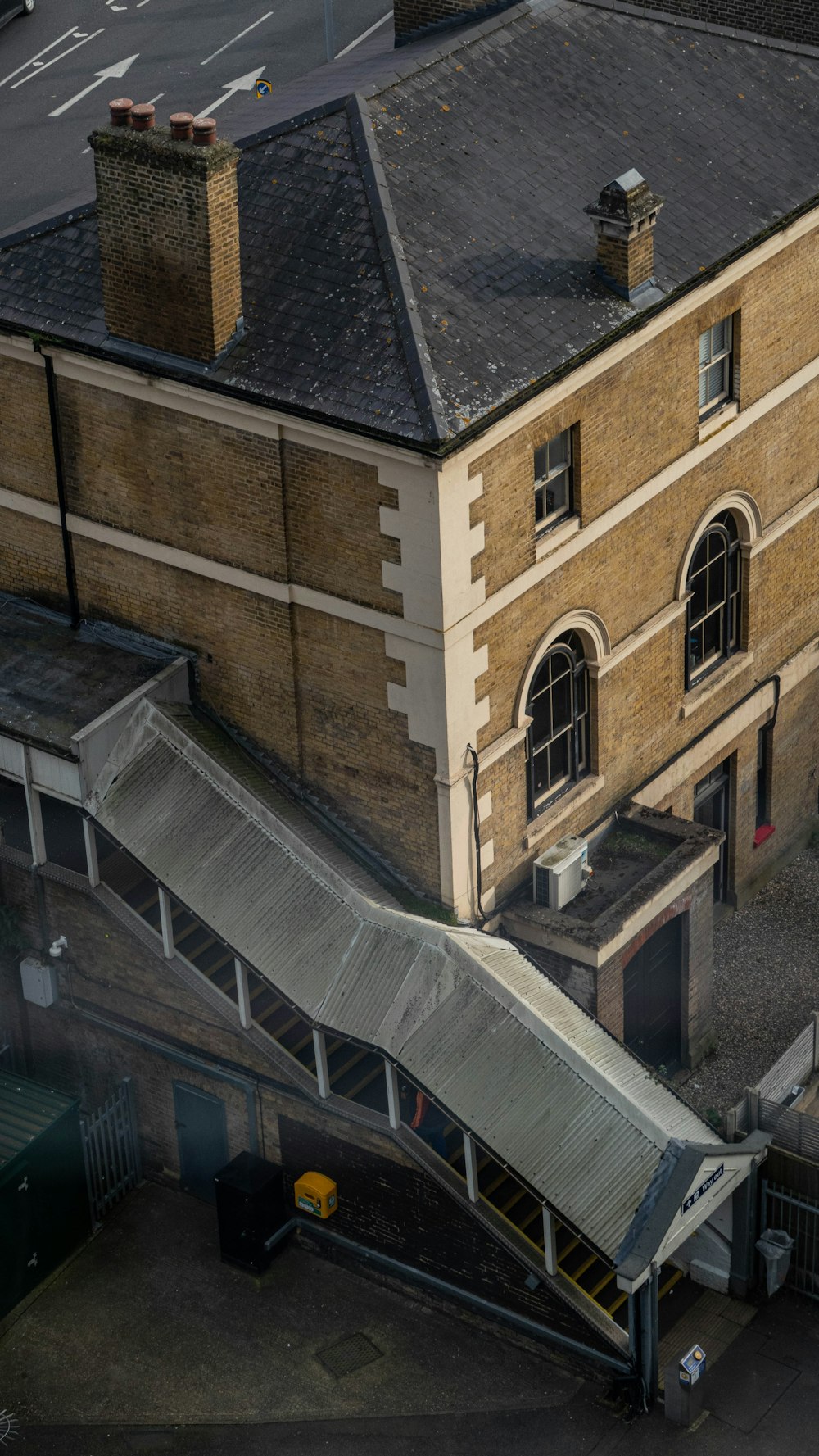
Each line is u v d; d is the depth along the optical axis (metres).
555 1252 24.61
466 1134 24.31
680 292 26.16
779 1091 27.44
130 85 52.62
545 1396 24.95
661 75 28.98
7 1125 26.62
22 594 29.31
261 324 25.12
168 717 27.09
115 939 27.41
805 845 34.78
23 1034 29.30
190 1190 28.52
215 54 53.97
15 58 54.78
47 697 27.17
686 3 33.50
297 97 29.44
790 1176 25.20
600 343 25.06
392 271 24.59
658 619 28.84
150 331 25.47
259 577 26.14
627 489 27.22
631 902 27.22
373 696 25.91
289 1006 25.88
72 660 27.95
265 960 25.56
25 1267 26.81
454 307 24.59
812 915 33.09
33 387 27.20
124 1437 24.92
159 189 24.36
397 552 24.55
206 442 25.69
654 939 28.52
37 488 28.06
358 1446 24.58
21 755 26.75
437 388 23.61
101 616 28.45
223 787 26.69
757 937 32.62
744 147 28.61
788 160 28.80
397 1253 26.36
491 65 27.70
